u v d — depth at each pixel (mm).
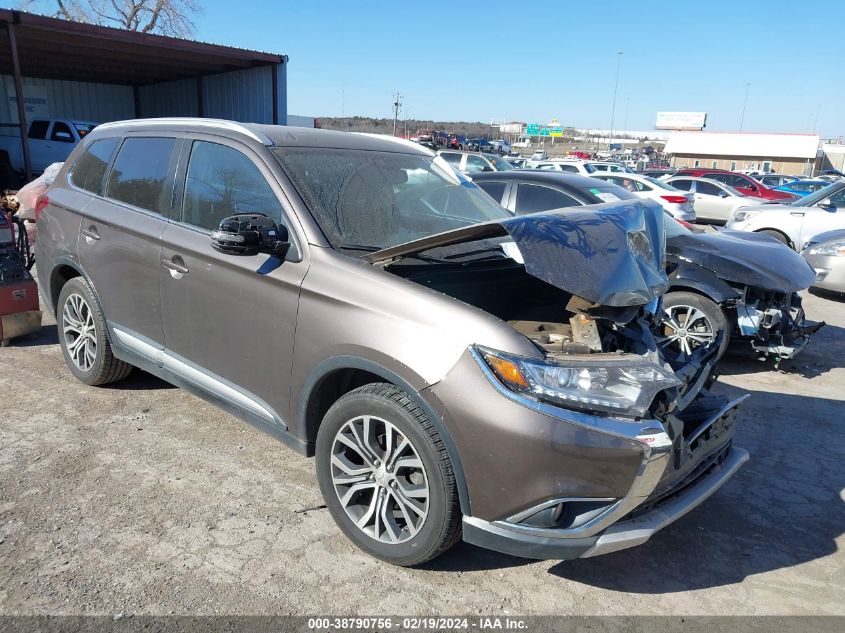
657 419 2539
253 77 18062
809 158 59188
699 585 2918
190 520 3123
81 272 4293
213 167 3600
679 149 64000
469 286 3613
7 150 18453
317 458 3018
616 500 2449
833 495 3791
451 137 37188
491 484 2480
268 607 2588
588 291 2682
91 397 4434
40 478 3404
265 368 3203
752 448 4375
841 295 9758
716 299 5582
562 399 2420
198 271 3459
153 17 32656
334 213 3234
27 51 15719
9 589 2592
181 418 4207
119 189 4152
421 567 2898
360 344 2750
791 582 2973
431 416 2576
